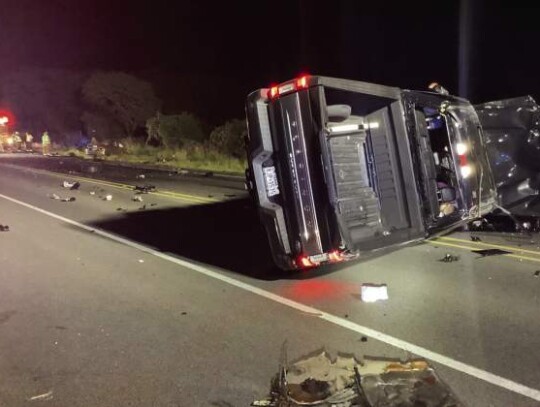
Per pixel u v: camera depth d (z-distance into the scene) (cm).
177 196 1589
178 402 433
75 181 1978
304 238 690
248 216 1255
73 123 4481
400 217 795
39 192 1708
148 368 494
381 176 812
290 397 418
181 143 3203
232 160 2486
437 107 837
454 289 690
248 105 707
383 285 666
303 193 685
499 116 1023
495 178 1012
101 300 688
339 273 778
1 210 1389
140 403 433
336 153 790
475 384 448
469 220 892
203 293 707
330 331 568
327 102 783
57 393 453
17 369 499
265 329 578
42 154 3619
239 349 529
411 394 405
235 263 852
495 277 734
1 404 436
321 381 439
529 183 1008
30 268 846
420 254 866
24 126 4597
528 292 670
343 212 761
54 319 625
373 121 815
